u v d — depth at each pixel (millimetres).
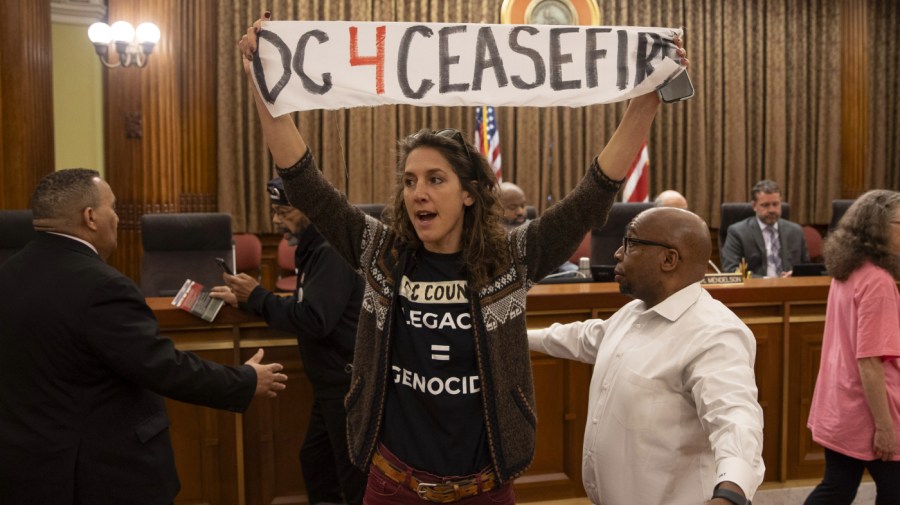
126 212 6023
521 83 1509
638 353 1644
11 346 1693
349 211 1519
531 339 2020
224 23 6445
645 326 1687
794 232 5230
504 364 1404
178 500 2637
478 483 1384
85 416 1705
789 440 3143
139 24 5883
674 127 7367
